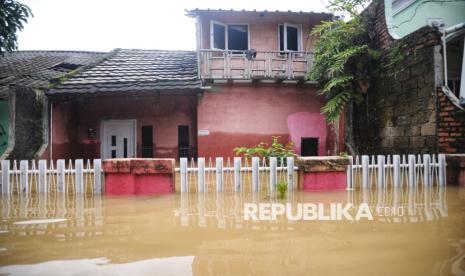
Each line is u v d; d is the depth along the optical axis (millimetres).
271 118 11992
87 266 2133
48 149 10984
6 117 11703
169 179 5613
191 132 12539
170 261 2223
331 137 12094
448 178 6332
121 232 2982
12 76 11367
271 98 12023
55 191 5719
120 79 11344
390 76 9180
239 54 11836
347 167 5930
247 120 11859
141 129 12766
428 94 7656
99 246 2568
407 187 5988
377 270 2023
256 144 11844
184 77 11320
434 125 7465
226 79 11289
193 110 12578
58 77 11508
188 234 2895
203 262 2195
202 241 2680
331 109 10422
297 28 13102
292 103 12133
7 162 5625
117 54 14703
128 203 4578
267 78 11258
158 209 4113
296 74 12188
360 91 10305
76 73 12047
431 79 7562
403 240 2650
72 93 10836
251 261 2213
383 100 9570
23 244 2633
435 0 10086
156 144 12586
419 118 7988
